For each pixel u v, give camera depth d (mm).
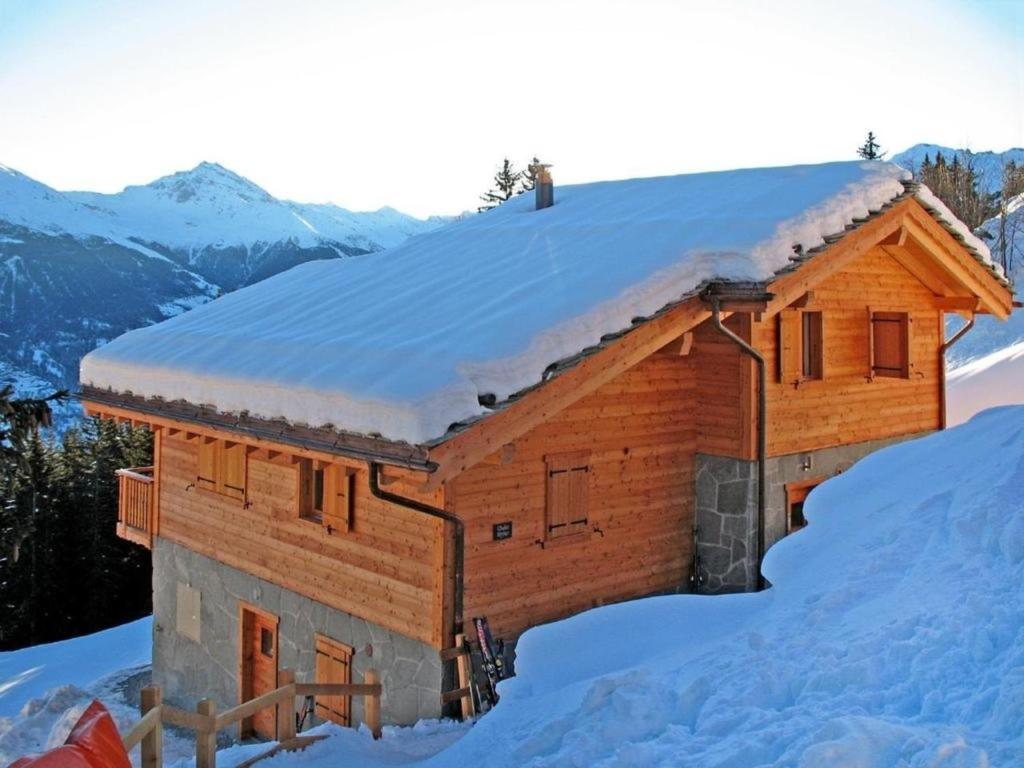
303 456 9844
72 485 32250
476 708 9344
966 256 13500
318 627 11266
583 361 9305
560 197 15969
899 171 12336
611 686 6488
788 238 10719
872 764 4250
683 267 10320
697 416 11984
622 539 11195
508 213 16125
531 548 10266
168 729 13664
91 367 13734
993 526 6230
